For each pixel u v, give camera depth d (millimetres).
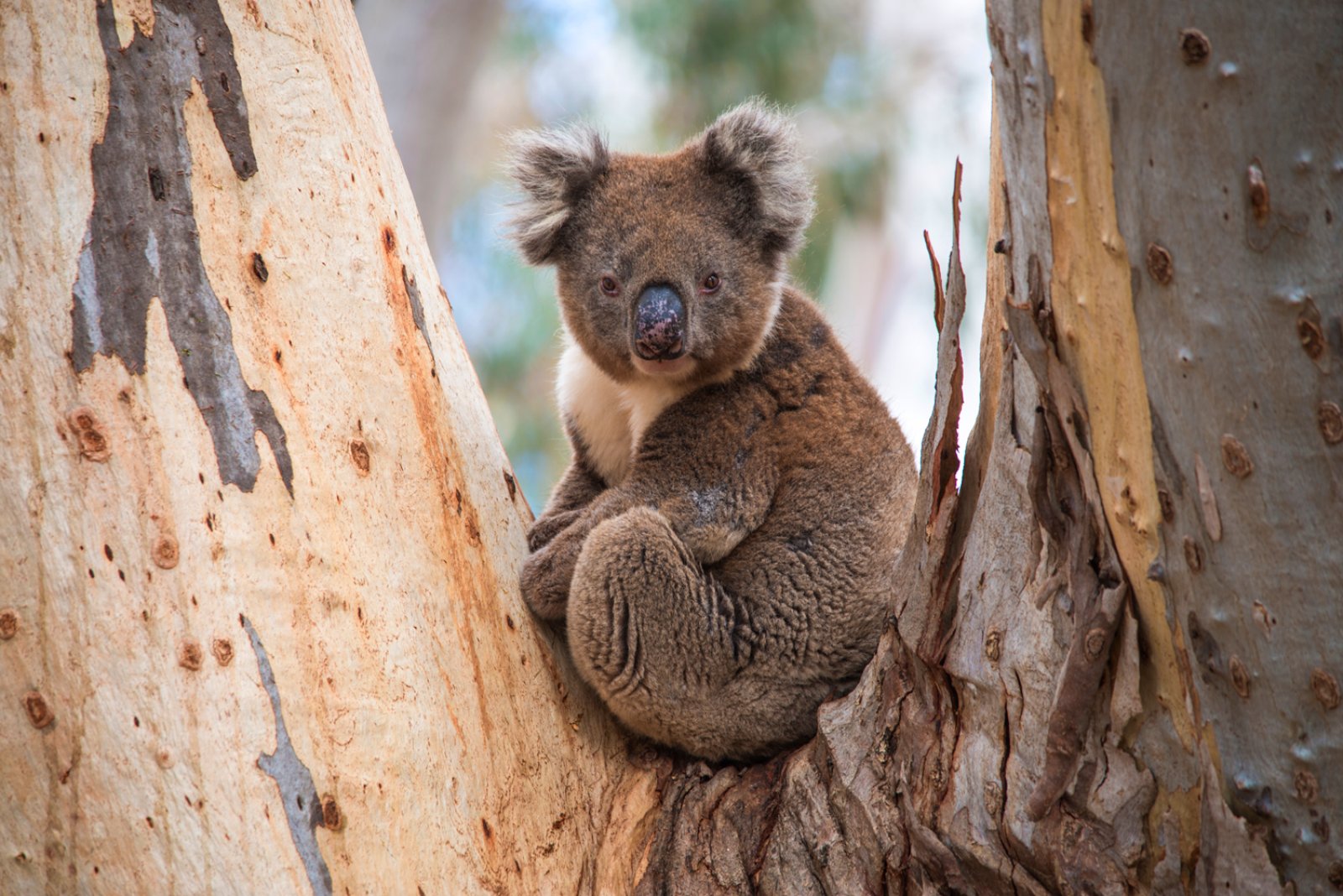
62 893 5793
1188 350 5039
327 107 7270
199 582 6109
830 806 7004
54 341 6180
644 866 7441
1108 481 5531
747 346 9867
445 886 6492
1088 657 5730
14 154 6340
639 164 10500
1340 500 4879
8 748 5863
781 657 8734
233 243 6668
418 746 6555
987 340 6332
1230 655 5270
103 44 6559
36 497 6023
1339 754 5129
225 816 5887
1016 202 5531
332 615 6445
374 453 6906
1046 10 5059
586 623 8039
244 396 6480
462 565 7332
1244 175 4766
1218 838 5543
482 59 24422
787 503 9336
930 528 6531
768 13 24250
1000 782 6230
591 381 10703
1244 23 4652
